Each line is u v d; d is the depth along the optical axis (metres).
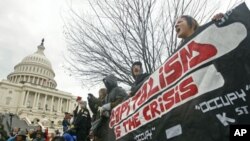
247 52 2.30
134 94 3.62
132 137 3.40
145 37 8.92
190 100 2.62
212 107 2.39
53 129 52.53
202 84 2.54
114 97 4.64
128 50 9.08
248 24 2.36
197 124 2.46
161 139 2.87
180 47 2.94
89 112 7.23
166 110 2.91
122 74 9.05
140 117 3.33
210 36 2.62
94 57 9.23
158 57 8.79
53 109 82.56
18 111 76.94
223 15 2.57
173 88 2.89
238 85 2.27
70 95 86.56
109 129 4.02
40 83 86.25
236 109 2.23
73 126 7.02
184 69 2.81
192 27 3.22
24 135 9.73
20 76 85.50
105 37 9.22
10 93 80.06
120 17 9.21
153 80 3.27
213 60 2.53
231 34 2.46
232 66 2.37
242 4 2.46
